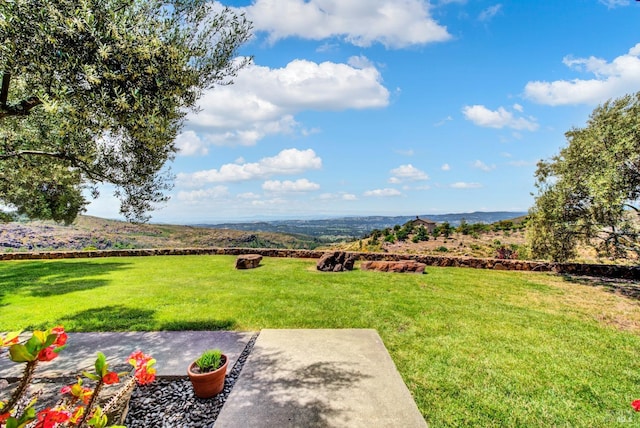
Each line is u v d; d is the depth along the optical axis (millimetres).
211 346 5172
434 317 6914
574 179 10734
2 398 3387
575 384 4273
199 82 5203
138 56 3871
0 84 4277
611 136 10047
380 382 4023
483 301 8336
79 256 16516
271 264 14398
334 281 10625
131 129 4246
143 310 7258
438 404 3742
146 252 17484
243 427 3150
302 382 4004
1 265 14008
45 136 6453
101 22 3736
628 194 9398
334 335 5656
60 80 3652
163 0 4746
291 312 7133
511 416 3561
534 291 9578
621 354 5238
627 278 11648
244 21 5562
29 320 6551
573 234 11180
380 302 8031
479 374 4473
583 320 6973
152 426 3264
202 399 3719
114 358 4707
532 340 5754
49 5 3395
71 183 8516
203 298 8344
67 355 4812
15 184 8133
